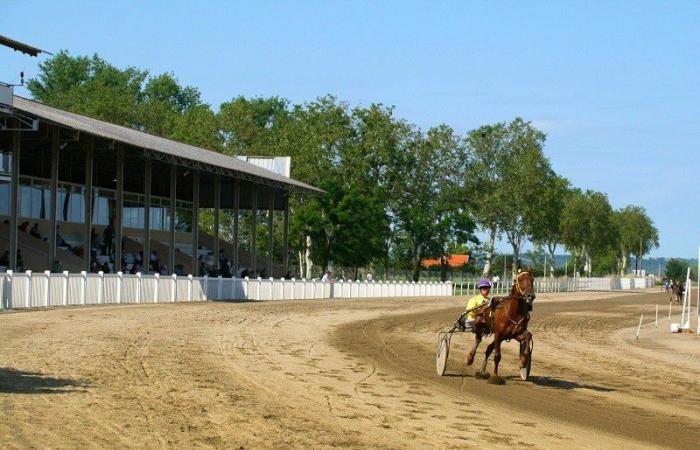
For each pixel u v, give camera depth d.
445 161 100.12
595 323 42.25
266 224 88.81
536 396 16.33
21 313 27.98
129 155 46.22
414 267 95.31
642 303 68.81
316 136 87.81
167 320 28.83
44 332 22.92
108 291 35.31
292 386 15.83
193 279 42.12
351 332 29.19
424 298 65.81
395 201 93.94
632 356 26.34
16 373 15.77
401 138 94.19
